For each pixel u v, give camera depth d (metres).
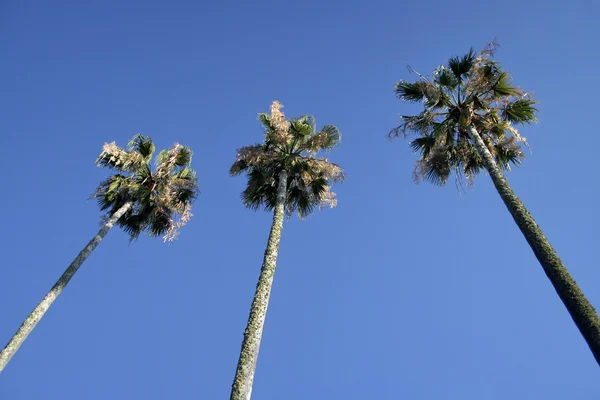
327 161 16.75
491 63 14.35
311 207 17.20
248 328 10.02
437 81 14.94
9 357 12.11
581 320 7.71
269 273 11.54
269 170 16.72
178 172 19.91
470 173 14.94
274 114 16.81
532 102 14.21
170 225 18.83
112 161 18.69
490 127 14.44
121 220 18.58
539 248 9.23
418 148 15.41
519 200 10.69
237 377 8.98
